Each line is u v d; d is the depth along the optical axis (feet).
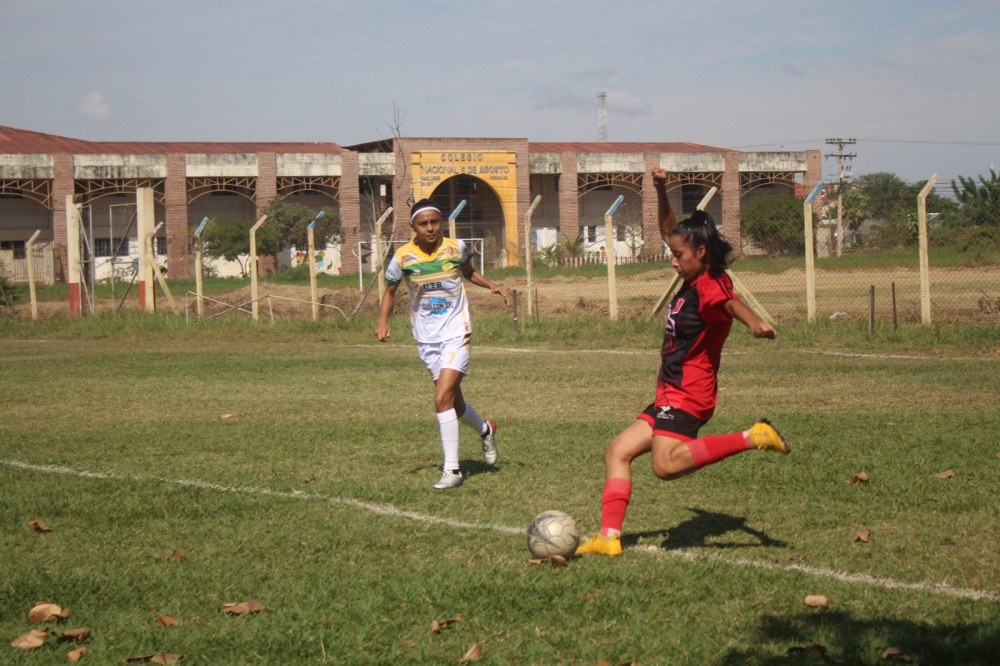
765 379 36.01
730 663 10.66
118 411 32.19
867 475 19.38
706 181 204.23
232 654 11.30
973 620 11.56
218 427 28.25
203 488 20.07
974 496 17.63
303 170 186.09
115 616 12.73
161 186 183.83
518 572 13.94
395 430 27.07
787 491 18.66
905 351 44.19
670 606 12.46
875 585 13.00
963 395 30.42
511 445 24.36
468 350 20.68
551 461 22.18
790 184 210.18
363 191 197.98
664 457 14.19
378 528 16.67
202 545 16.02
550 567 14.20
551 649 11.16
